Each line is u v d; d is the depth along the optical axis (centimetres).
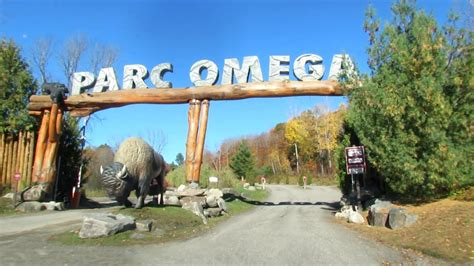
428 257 746
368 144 1241
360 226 1134
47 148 1773
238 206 1847
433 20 1173
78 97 1772
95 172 3581
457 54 1169
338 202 2320
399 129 1154
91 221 890
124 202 1120
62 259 695
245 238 944
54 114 1758
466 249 771
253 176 4616
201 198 1526
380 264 699
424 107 1110
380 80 1250
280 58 1645
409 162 1118
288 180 5556
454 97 1145
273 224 1230
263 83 1628
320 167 6050
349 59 1394
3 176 1797
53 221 1226
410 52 1192
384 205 1178
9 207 1563
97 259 699
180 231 1021
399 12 1309
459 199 1103
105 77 1797
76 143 2086
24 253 739
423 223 976
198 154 1647
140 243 847
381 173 1259
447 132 1133
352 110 1346
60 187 1981
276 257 737
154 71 1742
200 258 721
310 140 6184
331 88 1559
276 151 7019
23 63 2000
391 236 937
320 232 1044
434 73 1143
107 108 1788
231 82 1686
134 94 1727
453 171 1088
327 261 710
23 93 1894
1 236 925
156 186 1341
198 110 1672
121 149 1123
